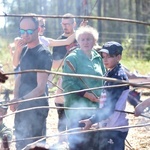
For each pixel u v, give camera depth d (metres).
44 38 14.14
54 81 19.67
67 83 10.30
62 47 14.43
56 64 14.53
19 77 11.05
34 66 10.54
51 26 51.25
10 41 28.23
